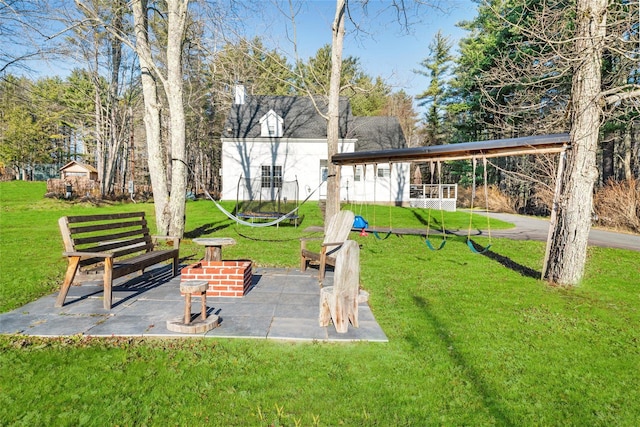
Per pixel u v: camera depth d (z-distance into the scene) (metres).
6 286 4.99
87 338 3.35
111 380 2.66
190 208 17.81
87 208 18.06
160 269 6.39
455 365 3.07
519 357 3.26
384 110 41.12
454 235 11.22
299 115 22.75
